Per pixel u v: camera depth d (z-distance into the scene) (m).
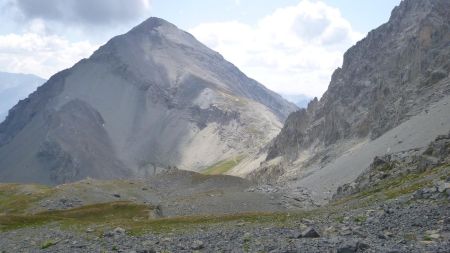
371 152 190.00
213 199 157.75
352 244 28.98
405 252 26.75
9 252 53.72
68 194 175.62
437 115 168.75
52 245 55.50
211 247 39.81
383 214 43.28
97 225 78.56
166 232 59.72
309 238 37.50
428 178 66.31
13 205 162.25
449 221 35.53
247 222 66.31
